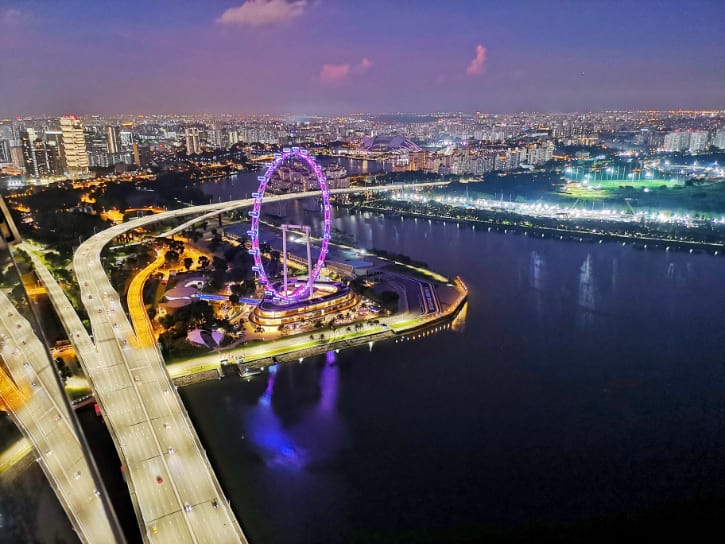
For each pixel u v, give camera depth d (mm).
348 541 178750
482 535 181500
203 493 181125
